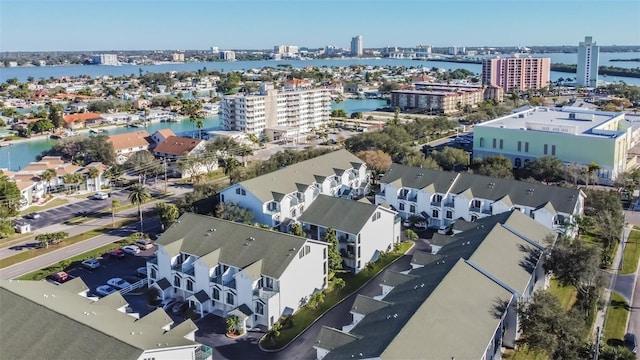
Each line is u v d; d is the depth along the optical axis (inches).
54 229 4665.4
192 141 7539.4
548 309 2554.1
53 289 2743.6
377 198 4872.0
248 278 2977.4
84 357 2092.8
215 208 4254.4
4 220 4426.7
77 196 5723.4
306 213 3996.1
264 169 5393.7
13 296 2479.1
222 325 3026.6
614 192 4766.2
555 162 5782.5
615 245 4052.7
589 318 2942.9
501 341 2625.5
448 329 2316.7
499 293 2709.2
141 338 2258.9
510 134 6697.8
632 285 3422.7
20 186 5319.9
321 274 3348.9
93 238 4407.0
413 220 4562.0
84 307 2546.8
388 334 2236.7
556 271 3041.3
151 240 4328.3
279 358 2701.8
